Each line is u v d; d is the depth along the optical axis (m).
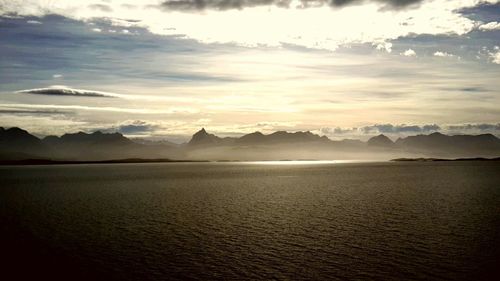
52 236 49.59
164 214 67.25
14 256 40.59
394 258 38.84
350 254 40.47
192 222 59.19
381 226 54.84
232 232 51.56
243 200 88.88
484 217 60.97
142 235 49.94
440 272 34.69
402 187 121.06
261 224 57.28
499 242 44.59
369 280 33.09
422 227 53.69
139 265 37.44
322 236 48.84
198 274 34.97
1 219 62.38
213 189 121.44
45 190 118.75
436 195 95.19
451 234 49.12
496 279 32.94
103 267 36.94
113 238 48.34
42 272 35.78
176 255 40.62
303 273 34.94
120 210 72.50
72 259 39.47
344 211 69.69
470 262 37.28
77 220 61.19
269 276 34.31
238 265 37.25
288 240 46.88
